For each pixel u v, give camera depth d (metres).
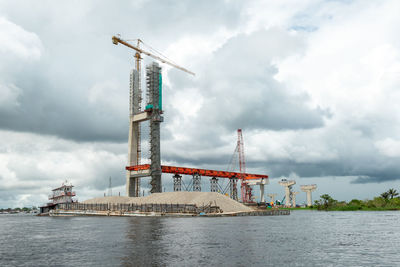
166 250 50.94
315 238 67.06
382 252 49.88
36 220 168.12
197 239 64.06
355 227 95.81
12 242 66.31
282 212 193.75
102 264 41.31
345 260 43.41
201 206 164.00
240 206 188.38
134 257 45.41
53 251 53.00
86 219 149.25
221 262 41.78
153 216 155.50
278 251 50.09
